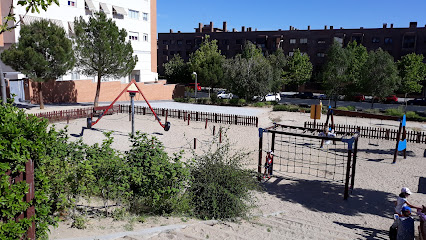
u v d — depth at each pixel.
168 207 8.35
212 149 20.86
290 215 10.79
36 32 30.42
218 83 60.25
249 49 66.94
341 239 8.01
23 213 4.64
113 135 23.75
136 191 8.16
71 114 29.80
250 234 7.48
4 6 35.75
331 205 12.46
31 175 4.62
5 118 4.61
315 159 19.67
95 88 43.56
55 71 31.39
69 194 7.20
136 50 51.44
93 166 7.57
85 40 32.16
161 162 8.12
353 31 70.50
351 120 33.12
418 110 44.97
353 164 14.19
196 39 87.62
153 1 54.09
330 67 47.69
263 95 44.81
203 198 8.98
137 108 34.50
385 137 25.03
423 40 65.31
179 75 71.81
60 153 7.79
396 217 8.47
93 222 6.86
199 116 32.69
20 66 30.11
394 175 16.70
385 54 44.16
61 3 40.28
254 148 21.83
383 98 47.78
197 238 6.46
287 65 67.81
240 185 9.30
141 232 6.44
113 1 46.78
